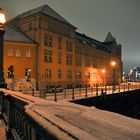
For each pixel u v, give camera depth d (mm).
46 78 44781
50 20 47219
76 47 56250
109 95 31188
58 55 48812
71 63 53312
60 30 50250
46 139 1762
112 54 77125
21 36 44875
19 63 42281
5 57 41062
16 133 4613
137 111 43062
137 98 45062
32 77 43094
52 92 34250
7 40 41375
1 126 6660
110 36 82938
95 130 1447
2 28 10133
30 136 2938
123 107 36844
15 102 4832
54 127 1599
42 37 44812
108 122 1620
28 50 43375
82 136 1284
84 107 2461
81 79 57688
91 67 62875
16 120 4766
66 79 50906
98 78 66312
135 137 1255
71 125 1561
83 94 31156
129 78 112750
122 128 1444
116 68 79812
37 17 44875
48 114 2012
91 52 63438
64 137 1373
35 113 2191
